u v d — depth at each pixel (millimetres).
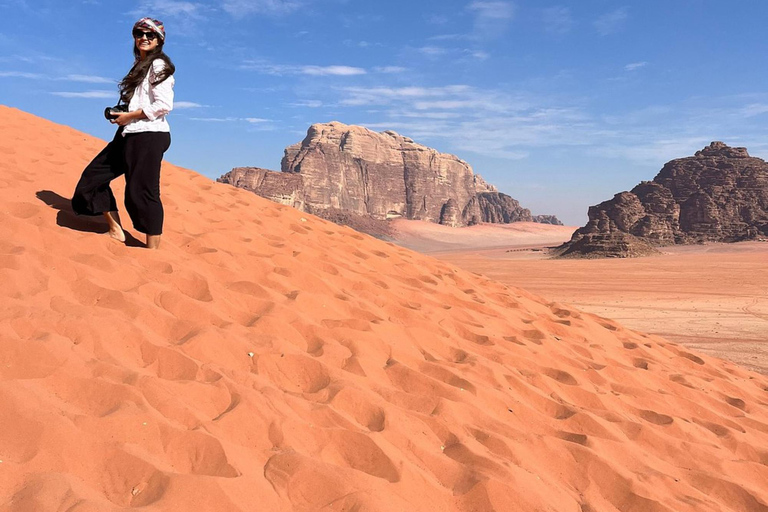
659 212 178375
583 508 3594
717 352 20312
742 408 7027
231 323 4375
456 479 3334
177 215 6898
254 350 4055
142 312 4051
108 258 4699
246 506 2574
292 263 6363
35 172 6762
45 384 2984
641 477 4070
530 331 7234
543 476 3748
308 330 4734
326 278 6438
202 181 10156
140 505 2459
